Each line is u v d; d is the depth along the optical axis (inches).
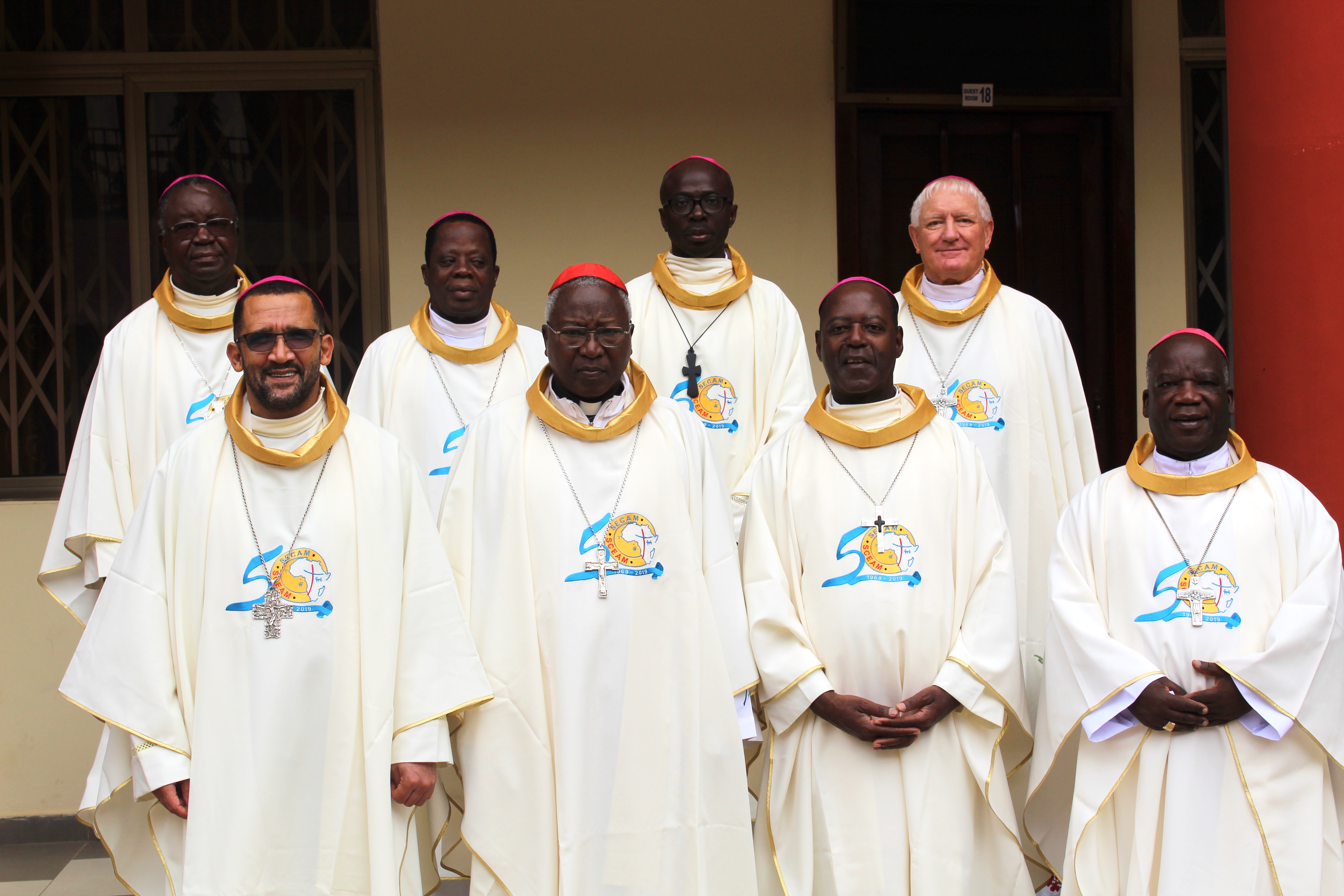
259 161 212.2
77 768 199.0
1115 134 218.4
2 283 209.0
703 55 213.6
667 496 121.6
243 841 109.7
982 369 154.3
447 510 123.8
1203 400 122.3
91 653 112.1
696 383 155.0
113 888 174.1
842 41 213.9
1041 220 221.8
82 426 151.5
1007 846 125.0
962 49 217.5
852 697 122.3
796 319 161.3
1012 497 152.4
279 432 115.6
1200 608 120.7
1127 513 126.3
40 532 201.9
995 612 125.3
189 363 149.6
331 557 114.2
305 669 112.4
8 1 208.4
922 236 157.6
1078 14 219.0
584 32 212.4
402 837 113.6
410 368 153.3
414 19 210.4
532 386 125.0
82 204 209.6
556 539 119.6
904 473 128.3
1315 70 141.9
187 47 210.4
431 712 113.7
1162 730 119.4
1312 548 121.6
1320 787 119.5
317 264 213.0
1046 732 127.0
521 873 116.2
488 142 211.8
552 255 212.8
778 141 214.7
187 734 112.0
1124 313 218.1
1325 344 141.8
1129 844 122.5
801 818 125.4
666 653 119.6
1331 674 119.2
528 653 118.3
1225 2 154.1
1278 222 144.9
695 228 155.2
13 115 209.0
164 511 115.5
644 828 116.7
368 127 211.2
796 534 129.7
